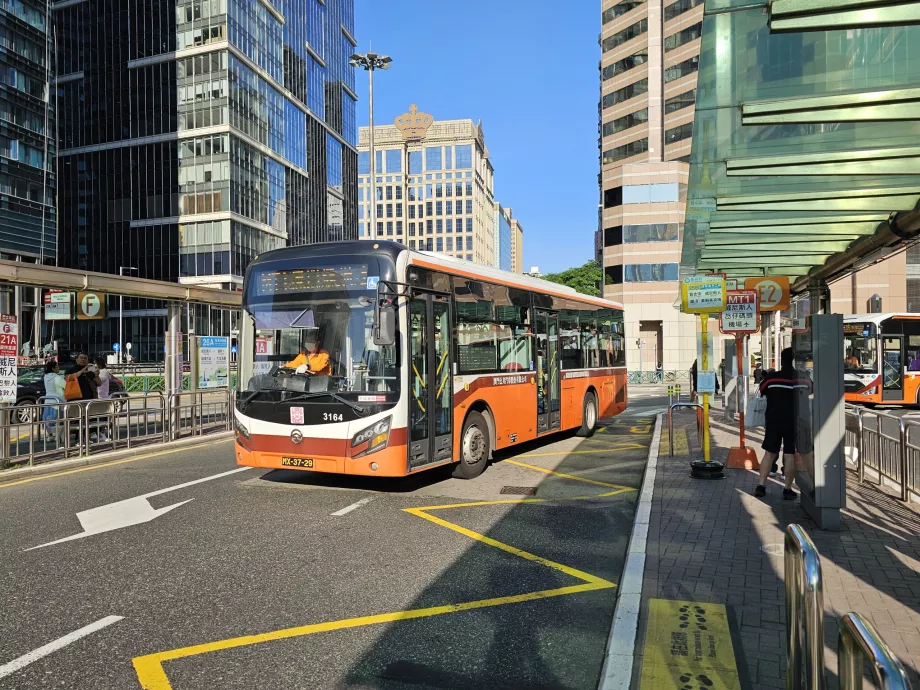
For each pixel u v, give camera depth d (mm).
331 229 83562
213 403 15742
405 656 4055
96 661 3963
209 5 60750
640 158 60750
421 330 8594
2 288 11000
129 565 5777
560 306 13328
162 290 13367
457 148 157625
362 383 8109
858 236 9781
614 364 16875
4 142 52875
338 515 7613
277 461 8492
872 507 7566
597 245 106500
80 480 9742
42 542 6484
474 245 156625
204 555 6070
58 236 65000
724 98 6105
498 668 3910
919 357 23297
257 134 65500
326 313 8414
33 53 56000
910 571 5234
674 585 5000
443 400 9031
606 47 63781
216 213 60844
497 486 9344
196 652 4090
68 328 56406
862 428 9422
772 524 6754
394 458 7984
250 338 8875
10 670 3846
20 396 21812
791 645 3033
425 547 6383
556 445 13664
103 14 63812
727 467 10148
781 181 7746
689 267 13336
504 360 10875
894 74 5637
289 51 72750
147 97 62844
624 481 9750
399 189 159000
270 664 3938
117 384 16484
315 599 4996
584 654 4105
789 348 8000
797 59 5645
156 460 11688
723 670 3672
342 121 88250
